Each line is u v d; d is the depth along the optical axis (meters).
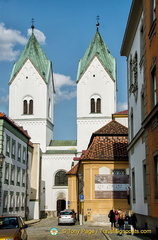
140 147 27.22
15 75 88.44
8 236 15.78
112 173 38.84
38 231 32.25
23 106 87.88
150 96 22.59
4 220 18.61
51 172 84.94
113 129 43.59
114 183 38.59
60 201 84.06
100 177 38.75
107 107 86.38
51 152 85.56
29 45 91.50
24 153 60.19
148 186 23.33
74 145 90.06
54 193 83.94
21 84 88.38
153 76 22.50
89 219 38.06
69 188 71.00
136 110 29.55
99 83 87.31
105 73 87.56
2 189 46.34
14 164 52.94
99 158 39.12
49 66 90.81
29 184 65.12
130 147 32.25
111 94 86.81
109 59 89.88
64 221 43.91
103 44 91.06
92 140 45.50
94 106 86.69
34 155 68.44
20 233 16.75
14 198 52.84
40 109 87.25
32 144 68.50
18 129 54.28
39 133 86.56
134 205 30.39
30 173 66.44
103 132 42.91
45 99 87.62
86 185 38.78
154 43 21.39
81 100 86.81
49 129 90.69
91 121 85.81
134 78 30.03
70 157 85.38
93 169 38.97
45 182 84.50
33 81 88.31
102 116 85.69
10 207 50.62
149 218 23.05
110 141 41.75
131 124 32.84
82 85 87.31
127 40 32.50
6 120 47.59
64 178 84.94
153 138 21.59
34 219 65.69
